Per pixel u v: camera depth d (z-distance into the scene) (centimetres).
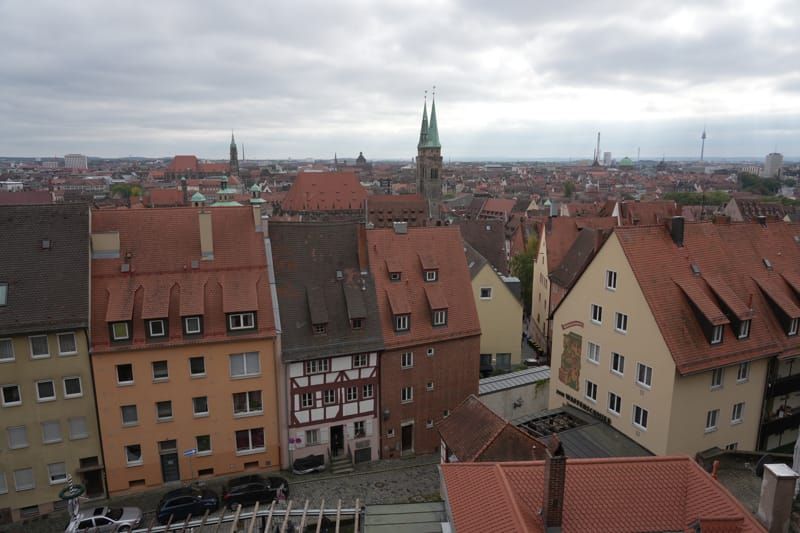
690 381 3322
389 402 4288
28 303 3478
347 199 17088
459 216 17675
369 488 3828
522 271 8288
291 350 3953
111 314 3591
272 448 4016
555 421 3856
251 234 4206
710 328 3366
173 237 4050
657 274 3553
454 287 4662
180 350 3703
